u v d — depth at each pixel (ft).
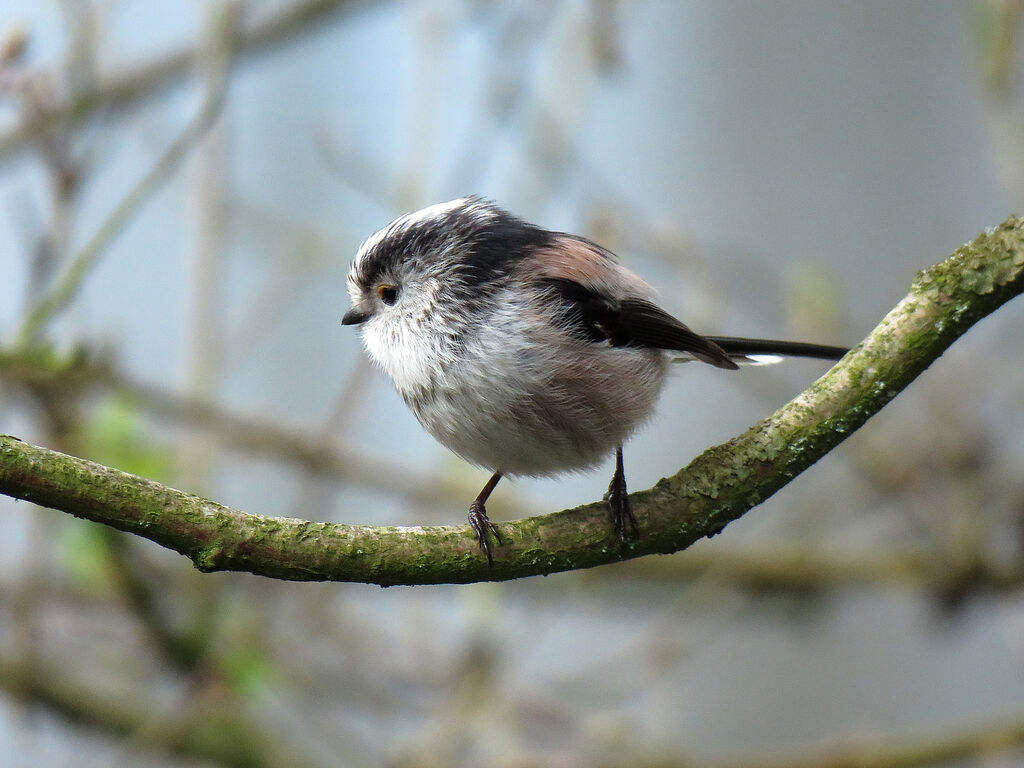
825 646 45.32
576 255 28.68
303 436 39.24
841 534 47.32
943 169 47.65
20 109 34.37
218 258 37.99
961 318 22.04
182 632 35.96
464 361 27.30
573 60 39.11
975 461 41.06
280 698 38.81
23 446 20.36
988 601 41.14
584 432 27.61
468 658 37.47
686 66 48.42
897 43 48.32
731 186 47.91
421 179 38.17
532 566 22.50
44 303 32.32
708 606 42.11
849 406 22.72
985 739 35.14
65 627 39.55
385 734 40.81
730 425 46.16
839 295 43.34
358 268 29.19
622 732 37.47
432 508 41.78
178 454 37.01
